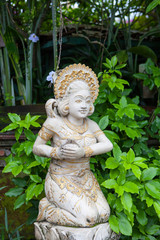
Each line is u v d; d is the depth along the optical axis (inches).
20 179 85.4
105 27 175.9
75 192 65.8
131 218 73.2
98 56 151.6
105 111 97.7
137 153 91.8
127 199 71.5
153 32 149.7
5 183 96.4
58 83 69.7
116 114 90.4
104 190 84.1
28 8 148.2
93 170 87.4
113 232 70.0
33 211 87.7
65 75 69.2
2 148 99.4
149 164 87.7
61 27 94.4
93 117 92.7
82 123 72.9
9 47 139.6
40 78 164.6
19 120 85.4
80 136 69.4
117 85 89.8
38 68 164.6
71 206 64.5
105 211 67.6
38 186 79.1
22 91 154.0
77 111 67.9
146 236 80.7
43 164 80.4
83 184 68.7
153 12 205.0
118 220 72.8
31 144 81.5
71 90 68.5
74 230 63.4
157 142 106.9
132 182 74.4
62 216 65.1
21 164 83.0
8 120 104.1
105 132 85.8
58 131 69.2
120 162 75.8
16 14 170.4
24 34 143.3
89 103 69.9
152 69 99.0
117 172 77.2
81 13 200.1
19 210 94.7
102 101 93.0
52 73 82.0
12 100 149.4
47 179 70.5
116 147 79.8
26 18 139.8
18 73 151.1
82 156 65.6
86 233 62.9
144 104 154.6
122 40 182.9
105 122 85.8
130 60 155.0
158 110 98.1
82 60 172.4
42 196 94.4
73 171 68.4
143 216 79.2
